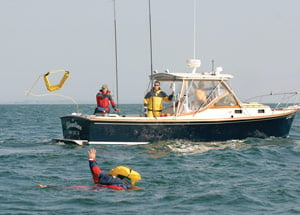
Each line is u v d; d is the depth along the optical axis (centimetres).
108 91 2595
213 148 2480
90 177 1734
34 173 1819
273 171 1889
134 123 2498
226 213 1280
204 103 2675
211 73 2716
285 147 2536
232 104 2719
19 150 2545
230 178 1733
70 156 2242
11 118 7412
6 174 1797
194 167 1947
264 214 1279
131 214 1255
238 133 2708
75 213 1258
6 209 1291
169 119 2547
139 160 2111
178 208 1318
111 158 2161
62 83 2586
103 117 2444
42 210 1283
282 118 2836
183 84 2669
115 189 1516
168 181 1656
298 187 1587
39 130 4450
